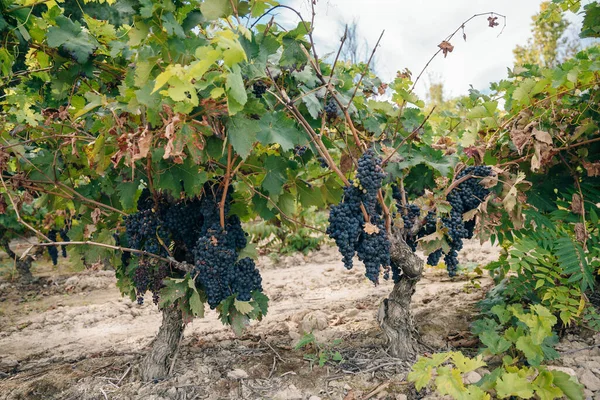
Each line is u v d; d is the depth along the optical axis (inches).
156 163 116.6
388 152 124.6
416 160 137.0
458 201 133.4
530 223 139.3
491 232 144.0
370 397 121.3
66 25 123.0
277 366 143.9
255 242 433.4
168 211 131.7
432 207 133.3
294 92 127.9
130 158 100.4
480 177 130.8
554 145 138.0
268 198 135.6
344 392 125.4
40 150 136.0
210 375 140.5
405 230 139.8
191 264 136.1
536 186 145.4
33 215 326.3
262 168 129.8
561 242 128.3
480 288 198.8
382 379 130.0
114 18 152.3
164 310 142.2
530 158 139.0
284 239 413.1
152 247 132.5
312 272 329.7
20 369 169.8
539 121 127.4
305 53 114.9
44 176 133.3
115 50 120.5
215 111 96.0
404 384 125.4
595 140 131.7
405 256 133.8
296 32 116.6
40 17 131.6
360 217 122.7
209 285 125.4
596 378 116.8
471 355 139.3
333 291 262.5
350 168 137.3
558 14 172.7
